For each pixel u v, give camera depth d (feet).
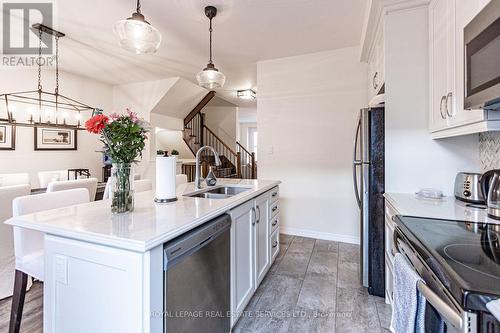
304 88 11.87
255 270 6.73
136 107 16.79
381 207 6.88
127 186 4.66
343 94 11.16
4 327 5.69
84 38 10.15
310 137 11.82
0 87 12.01
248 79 15.61
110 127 4.42
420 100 6.56
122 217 4.31
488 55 3.24
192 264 4.09
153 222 4.01
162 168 5.55
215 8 7.91
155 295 3.36
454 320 2.24
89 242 3.59
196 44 10.64
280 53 11.63
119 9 8.07
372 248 6.96
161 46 10.84
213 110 26.50
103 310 3.52
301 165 12.02
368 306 6.50
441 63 5.56
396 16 6.68
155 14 8.32
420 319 3.05
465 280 2.31
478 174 5.50
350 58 10.98
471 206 5.30
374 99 7.32
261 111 12.70
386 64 6.79
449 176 6.45
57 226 3.83
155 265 3.37
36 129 13.26
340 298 6.86
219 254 4.90
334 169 11.43
